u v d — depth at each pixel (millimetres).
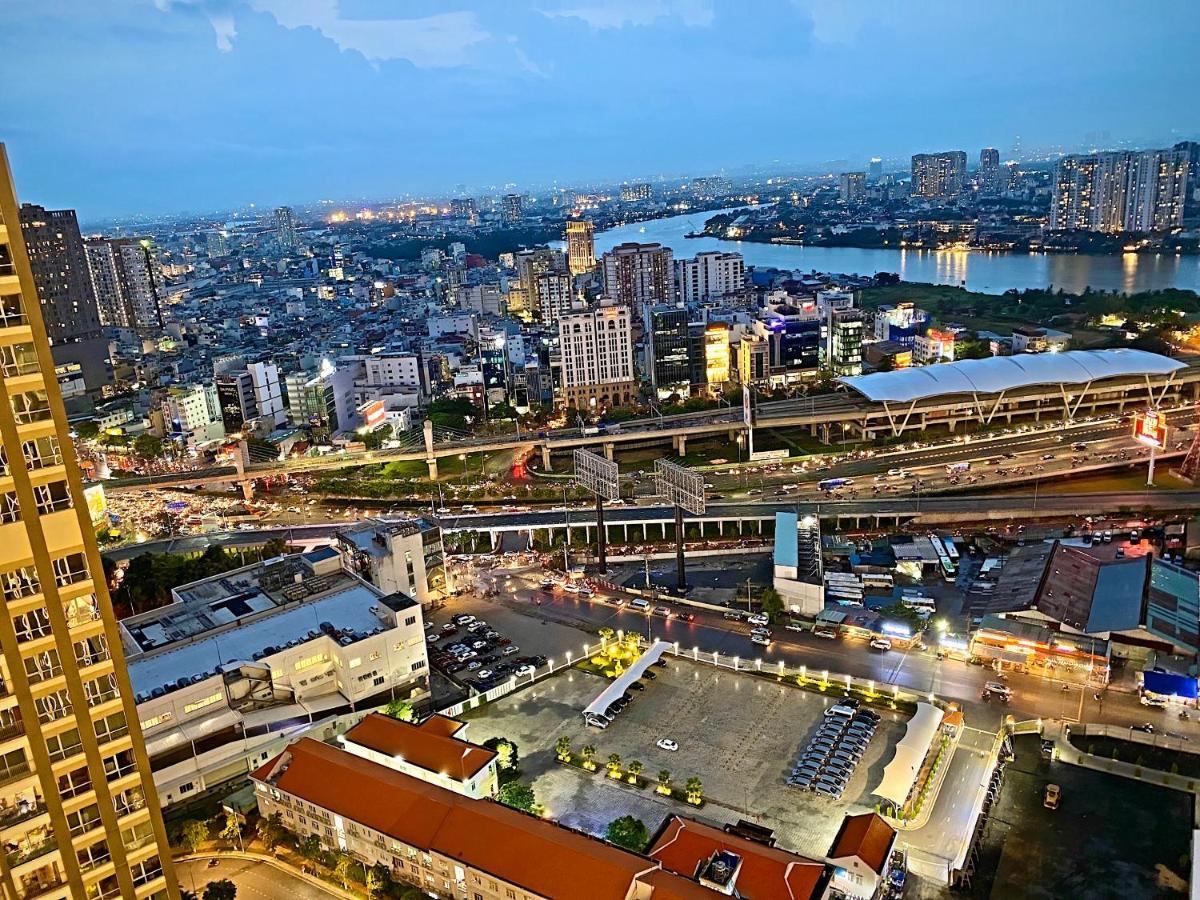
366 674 161250
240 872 121688
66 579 72438
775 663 172500
